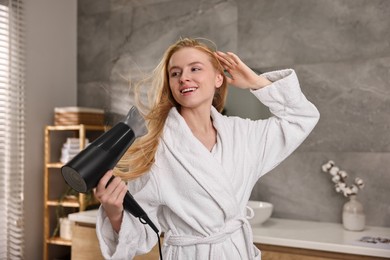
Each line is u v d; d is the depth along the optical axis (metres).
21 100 2.77
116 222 0.88
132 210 0.85
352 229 2.06
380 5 2.21
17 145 2.74
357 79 2.26
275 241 1.89
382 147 2.20
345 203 2.24
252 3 2.54
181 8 2.79
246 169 1.12
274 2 2.48
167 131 1.09
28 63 2.85
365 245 1.72
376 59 2.22
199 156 1.05
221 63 1.17
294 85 1.14
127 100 2.98
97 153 0.74
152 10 2.90
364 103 2.24
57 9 3.08
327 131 2.33
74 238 2.37
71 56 3.19
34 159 2.90
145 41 2.93
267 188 2.49
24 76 2.81
